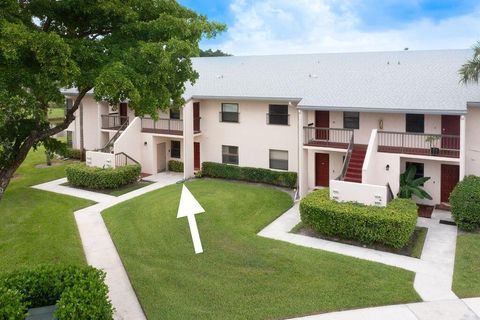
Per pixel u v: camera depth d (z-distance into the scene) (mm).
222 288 12375
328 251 15117
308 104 21219
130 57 12219
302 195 22188
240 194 22141
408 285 12500
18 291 9406
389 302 11570
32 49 10109
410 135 20734
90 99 31547
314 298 11766
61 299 9094
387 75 23172
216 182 25234
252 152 25375
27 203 21516
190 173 26516
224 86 26000
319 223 16438
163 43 12289
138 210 19922
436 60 24172
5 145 12648
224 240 16062
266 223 18141
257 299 11742
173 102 15234
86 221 18969
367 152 18969
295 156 24016
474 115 19297
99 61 12016
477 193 16547
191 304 11539
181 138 26891
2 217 19219
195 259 14422
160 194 22375
